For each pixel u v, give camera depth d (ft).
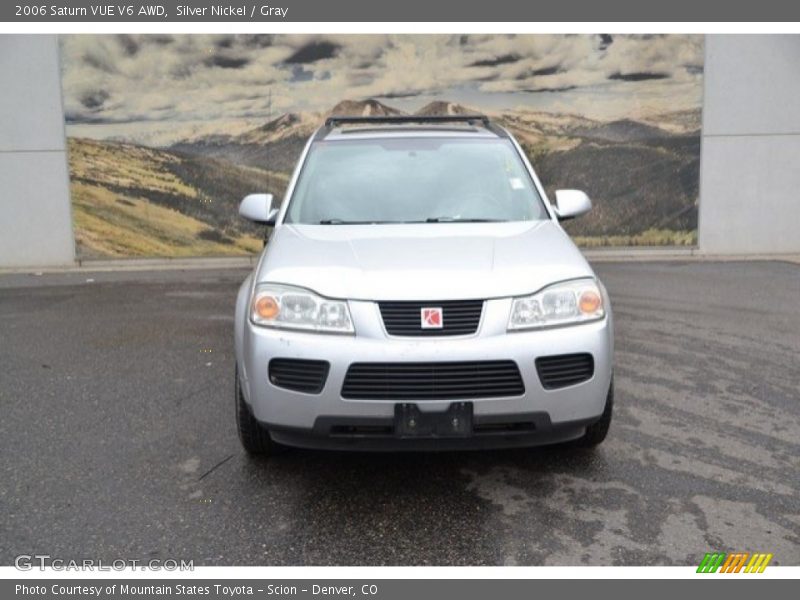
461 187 16.33
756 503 12.28
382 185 16.37
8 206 37.42
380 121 19.57
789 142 38.04
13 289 32.19
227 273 35.99
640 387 18.16
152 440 15.10
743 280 32.12
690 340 22.40
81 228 37.88
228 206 38.09
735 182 38.37
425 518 11.94
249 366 12.41
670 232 38.73
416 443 12.10
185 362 20.63
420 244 13.66
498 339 11.80
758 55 37.37
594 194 38.29
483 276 12.26
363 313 11.89
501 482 13.15
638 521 11.75
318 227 15.10
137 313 27.09
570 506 12.25
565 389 12.07
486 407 11.78
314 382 11.93
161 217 38.09
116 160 37.50
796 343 21.93
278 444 13.93
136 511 12.19
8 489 12.92
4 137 36.88
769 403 16.96
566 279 12.50
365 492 12.84
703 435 15.14
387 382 11.73
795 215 38.70
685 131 37.91
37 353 21.67
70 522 11.84
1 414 16.56
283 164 37.86
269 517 12.00
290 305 12.21
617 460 13.98
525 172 16.99
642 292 29.78
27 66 36.45
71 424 15.97
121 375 19.47
